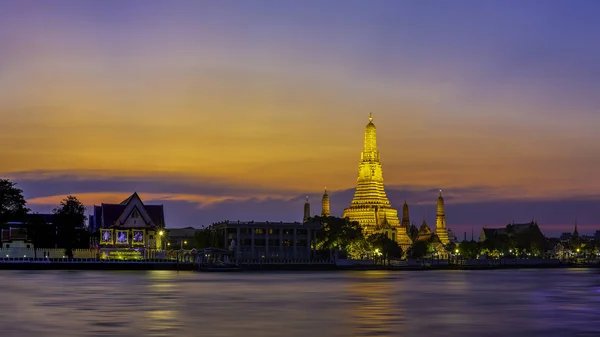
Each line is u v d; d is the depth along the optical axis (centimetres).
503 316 10400
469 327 9162
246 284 17550
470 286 17712
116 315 10138
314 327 9050
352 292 14950
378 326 9206
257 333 8525
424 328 9044
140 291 14512
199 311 10762
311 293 14562
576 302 12762
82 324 9175
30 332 8475
